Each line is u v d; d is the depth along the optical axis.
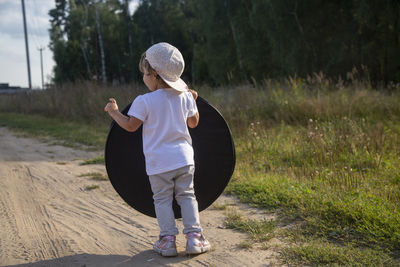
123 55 37.78
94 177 6.13
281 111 10.16
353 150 6.11
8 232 3.72
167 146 2.89
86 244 3.37
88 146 9.71
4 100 25.11
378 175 5.11
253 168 6.02
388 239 3.04
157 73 2.92
